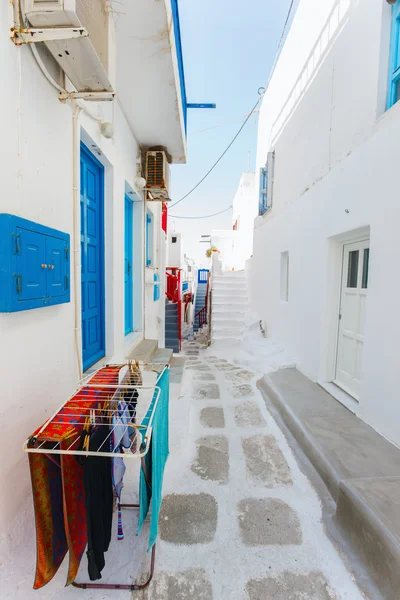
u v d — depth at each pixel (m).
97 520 1.30
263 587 1.52
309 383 4.18
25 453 1.61
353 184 3.24
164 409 2.02
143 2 2.12
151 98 3.22
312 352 4.31
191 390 4.39
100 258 3.10
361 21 3.20
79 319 2.23
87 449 1.24
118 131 3.29
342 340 3.89
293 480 2.37
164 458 2.01
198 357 6.77
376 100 2.93
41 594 1.40
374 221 2.86
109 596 1.43
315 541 1.80
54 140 1.88
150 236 5.74
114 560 1.62
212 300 8.71
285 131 5.67
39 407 1.75
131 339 4.07
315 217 4.21
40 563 1.26
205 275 19.70
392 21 2.85
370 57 3.04
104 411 1.52
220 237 17.28
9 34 1.42
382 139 2.75
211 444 2.89
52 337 1.89
